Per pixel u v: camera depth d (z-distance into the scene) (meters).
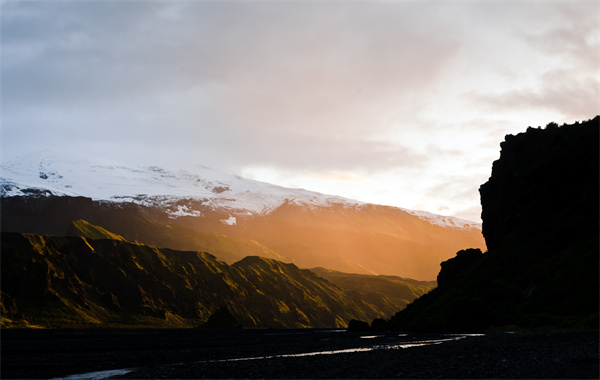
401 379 29.20
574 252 85.88
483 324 82.25
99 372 37.25
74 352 58.22
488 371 31.02
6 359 48.69
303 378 30.91
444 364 35.06
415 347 50.22
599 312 66.38
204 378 31.86
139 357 50.00
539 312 76.50
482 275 100.38
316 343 68.94
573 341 47.88
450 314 84.69
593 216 92.44
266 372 34.12
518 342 50.34
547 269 85.19
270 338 96.75
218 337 107.00
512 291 87.12
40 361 46.47
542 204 106.00
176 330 196.62
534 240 99.56
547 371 30.31
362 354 45.25
